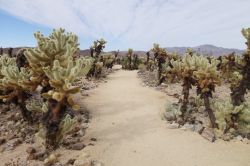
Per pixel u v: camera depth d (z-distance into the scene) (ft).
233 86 17.79
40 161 8.98
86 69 10.36
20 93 11.87
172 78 15.02
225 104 12.35
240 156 9.91
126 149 10.23
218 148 10.55
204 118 14.05
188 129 12.29
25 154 9.47
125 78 30.40
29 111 12.34
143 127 12.66
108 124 12.91
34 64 10.68
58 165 8.63
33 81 10.96
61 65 10.54
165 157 9.68
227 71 22.71
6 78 12.14
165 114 13.94
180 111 13.67
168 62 26.76
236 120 12.08
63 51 10.96
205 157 9.74
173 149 10.33
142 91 21.31
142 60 49.16
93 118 13.66
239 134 12.19
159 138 11.35
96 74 28.25
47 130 9.62
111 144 10.59
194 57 13.12
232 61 21.84
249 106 13.62
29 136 10.96
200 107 15.57
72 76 9.14
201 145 10.75
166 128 12.50
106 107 15.85
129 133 11.85
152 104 16.96
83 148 9.94
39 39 11.27
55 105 9.53
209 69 12.26
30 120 12.09
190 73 13.03
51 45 10.69
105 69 39.19
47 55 10.66
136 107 16.14
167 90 21.63
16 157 9.27
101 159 9.29
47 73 9.37
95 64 28.30
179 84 24.41
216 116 12.37
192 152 10.11
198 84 12.72
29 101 14.43
